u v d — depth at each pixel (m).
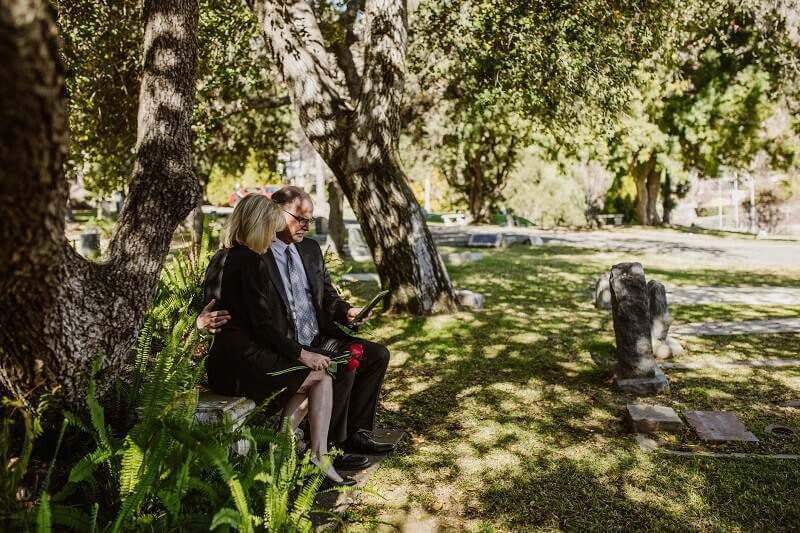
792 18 12.70
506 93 9.79
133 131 11.51
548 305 9.59
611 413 5.19
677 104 25.56
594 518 3.57
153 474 2.64
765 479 4.01
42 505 2.27
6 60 1.52
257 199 3.89
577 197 34.09
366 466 4.20
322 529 3.31
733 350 7.05
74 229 22.83
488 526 3.48
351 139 8.25
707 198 57.00
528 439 4.66
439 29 10.51
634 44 9.80
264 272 3.88
